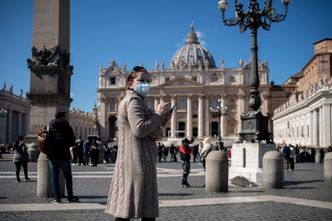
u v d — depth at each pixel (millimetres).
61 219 7344
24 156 14359
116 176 4266
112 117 129750
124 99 4312
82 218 7445
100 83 130000
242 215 8016
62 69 23203
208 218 7664
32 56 23000
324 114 43312
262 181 13570
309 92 52531
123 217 4078
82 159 27516
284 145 24969
